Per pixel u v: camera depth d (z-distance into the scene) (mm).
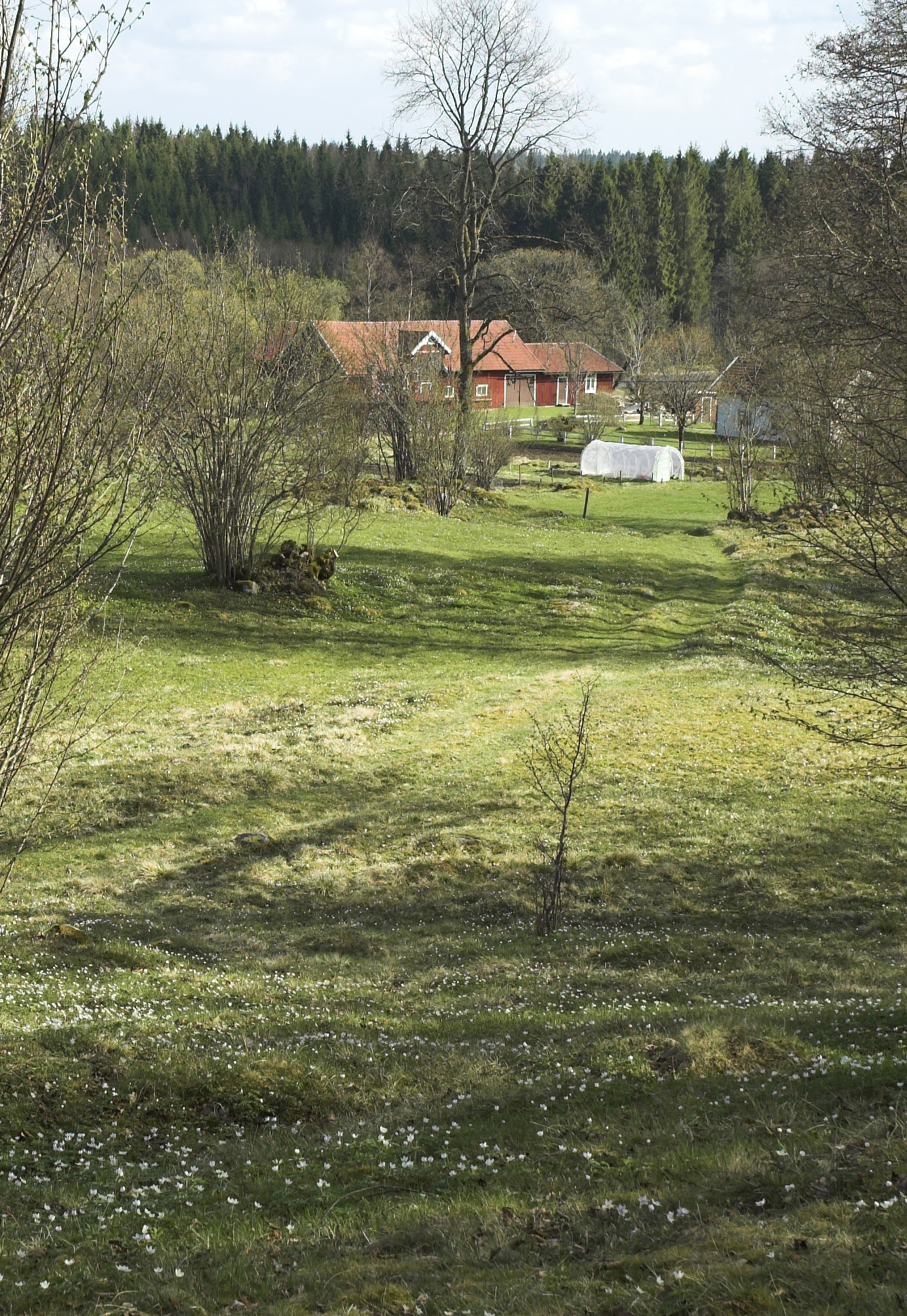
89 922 16984
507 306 69312
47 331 9734
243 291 39812
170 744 26297
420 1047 12656
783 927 17469
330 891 19375
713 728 27438
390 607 41125
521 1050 12258
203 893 19188
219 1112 10625
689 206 147375
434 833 21766
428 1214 7809
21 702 11352
